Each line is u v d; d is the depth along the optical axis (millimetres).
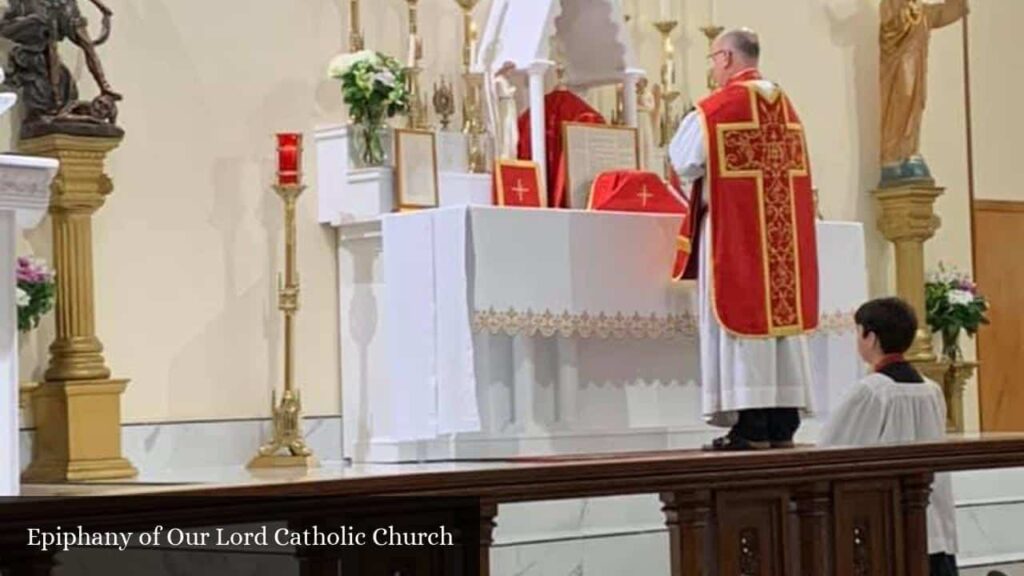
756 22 11406
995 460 6699
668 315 9055
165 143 8812
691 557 5777
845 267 9766
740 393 8195
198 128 8938
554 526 8367
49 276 7852
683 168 8406
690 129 8391
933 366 11445
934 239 12297
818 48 11695
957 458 6570
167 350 8766
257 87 9156
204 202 8938
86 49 8227
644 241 9008
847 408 7371
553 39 9898
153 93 8789
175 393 8789
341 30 9500
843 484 6223
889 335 7457
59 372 8055
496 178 9227
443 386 8617
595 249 8828
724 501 5871
